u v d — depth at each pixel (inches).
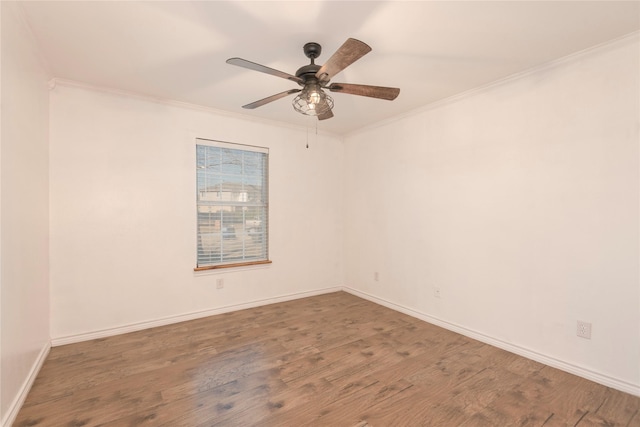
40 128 92.4
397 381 84.7
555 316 92.7
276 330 120.2
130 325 118.5
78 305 109.1
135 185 119.5
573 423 68.4
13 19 67.9
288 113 142.1
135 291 119.6
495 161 106.9
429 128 129.7
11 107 68.0
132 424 67.4
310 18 72.5
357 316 136.7
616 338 81.4
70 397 76.6
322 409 72.9
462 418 70.1
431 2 66.5
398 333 117.7
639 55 77.3
